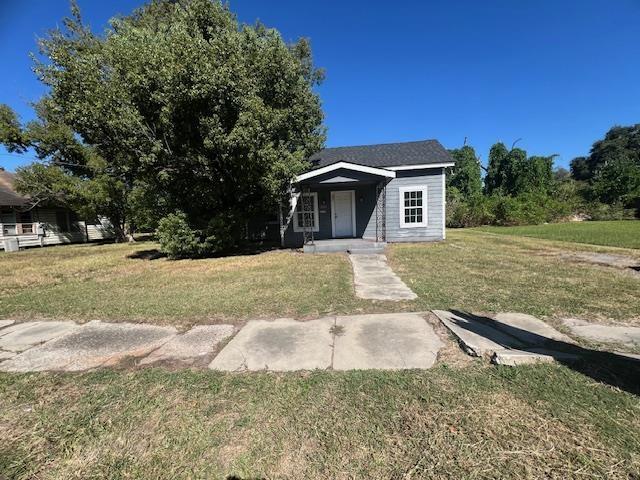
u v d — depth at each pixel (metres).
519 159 31.75
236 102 9.89
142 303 5.50
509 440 2.06
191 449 2.11
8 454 2.12
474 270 7.09
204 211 12.59
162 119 9.62
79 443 2.21
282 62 12.84
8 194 19.78
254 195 12.89
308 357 3.30
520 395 2.52
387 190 13.34
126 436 2.26
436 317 4.24
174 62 9.14
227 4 12.82
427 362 3.11
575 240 12.28
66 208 21.45
